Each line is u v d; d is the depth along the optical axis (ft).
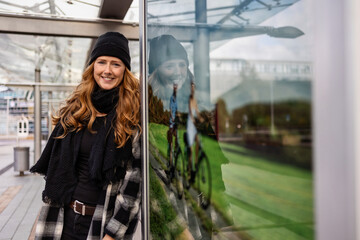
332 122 1.30
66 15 13.70
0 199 19.13
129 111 5.18
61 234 5.01
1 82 31.73
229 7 2.42
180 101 3.75
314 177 1.42
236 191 2.42
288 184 1.70
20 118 29.53
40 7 12.89
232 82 2.38
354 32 1.19
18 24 13.44
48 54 21.90
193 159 3.40
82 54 21.63
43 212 5.06
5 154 50.67
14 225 14.15
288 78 1.69
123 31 14.23
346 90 1.23
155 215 4.72
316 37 1.39
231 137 2.45
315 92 1.40
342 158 1.26
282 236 1.81
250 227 2.22
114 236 4.65
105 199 4.81
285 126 1.72
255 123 2.06
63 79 32.37
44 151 5.21
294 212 1.68
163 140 4.39
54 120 5.52
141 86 5.26
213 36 2.74
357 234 1.19
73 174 4.99
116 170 4.84
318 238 1.39
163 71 4.36
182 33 3.59
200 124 3.17
